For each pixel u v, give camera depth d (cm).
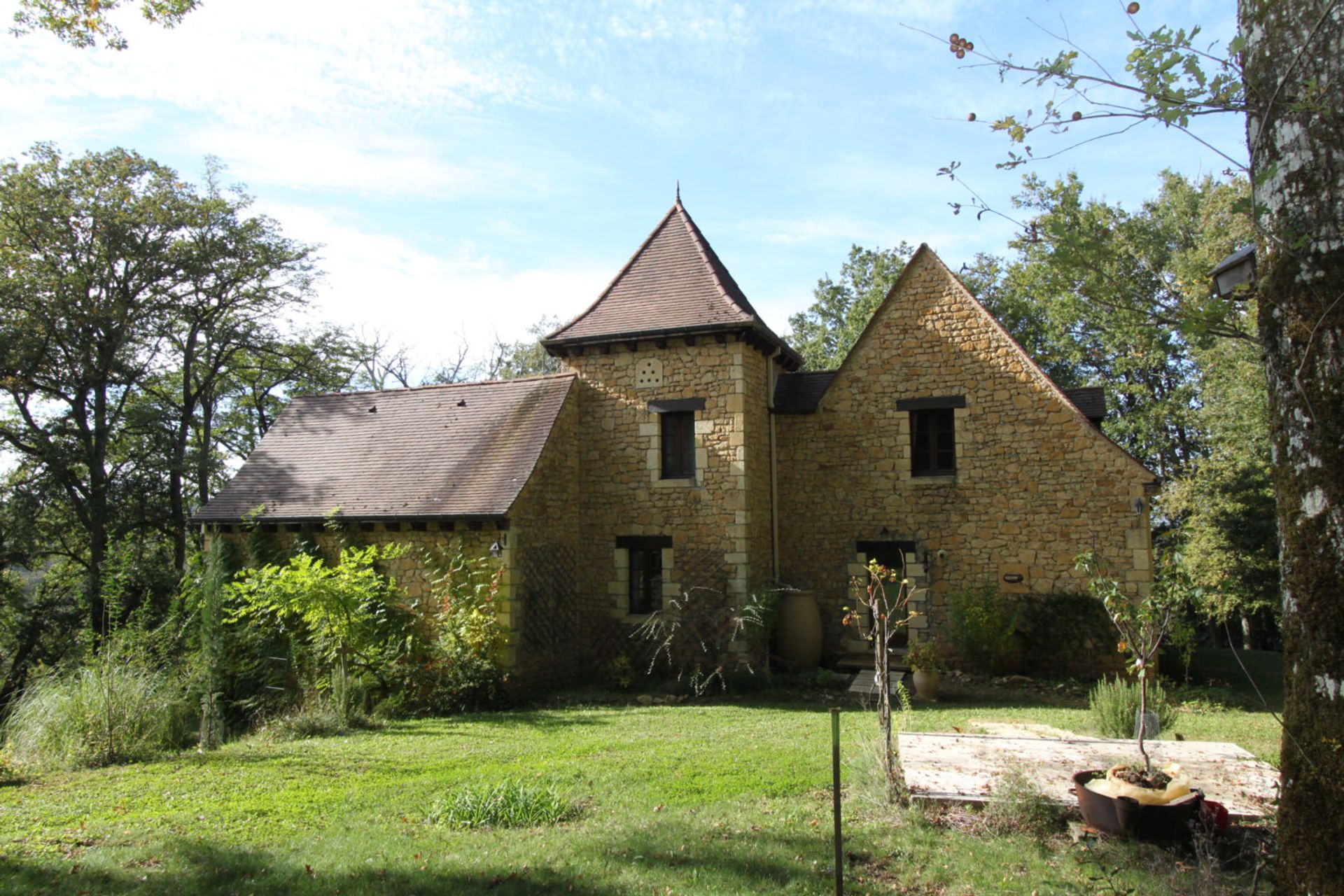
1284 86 336
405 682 1282
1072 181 1853
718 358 1454
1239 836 554
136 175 2202
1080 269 385
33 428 2109
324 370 2705
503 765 838
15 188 2011
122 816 695
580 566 1523
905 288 1511
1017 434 1412
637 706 1246
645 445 1493
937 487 1456
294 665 1409
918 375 1486
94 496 2119
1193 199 2292
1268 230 334
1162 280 395
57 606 2083
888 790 646
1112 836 561
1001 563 1403
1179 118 348
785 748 873
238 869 560
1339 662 312
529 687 1342
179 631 1468
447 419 1617
